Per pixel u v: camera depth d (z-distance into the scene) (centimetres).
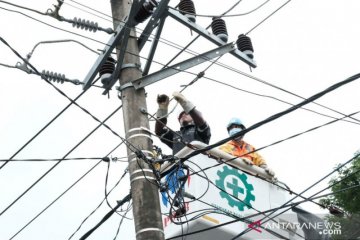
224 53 906
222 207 926
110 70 891
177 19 896
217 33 929
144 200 780
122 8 917
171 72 873
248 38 959
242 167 979
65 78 873
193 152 865
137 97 861
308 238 1001
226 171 959
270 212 972
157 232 759
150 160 812
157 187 802
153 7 883
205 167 937
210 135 962
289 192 981
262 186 989
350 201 1268
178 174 892
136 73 883
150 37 905
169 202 875
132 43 904
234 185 957
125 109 856
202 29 913
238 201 948
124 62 889
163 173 881
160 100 934
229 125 1038
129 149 824
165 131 983
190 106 934
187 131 981
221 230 918
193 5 918
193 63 884
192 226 909
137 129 836
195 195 914
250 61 945
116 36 888
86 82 889
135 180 799
